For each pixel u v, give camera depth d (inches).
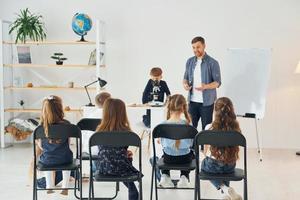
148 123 256.5
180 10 289.0
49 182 183.2
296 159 256.2
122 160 153.5
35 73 303.3
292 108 284.7
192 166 163.5
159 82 257.3
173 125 158.7
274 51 283.1
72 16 297.4
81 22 275.6
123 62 296.5
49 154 164.7
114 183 205.5
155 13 291.3
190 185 200.2
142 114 296.5
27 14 299.0
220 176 151.9
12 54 300.4
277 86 284.8
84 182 205.8
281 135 287.3
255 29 283.6
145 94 257.9
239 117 277.0
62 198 182.9
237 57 257.8
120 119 154.8
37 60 303.7
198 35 288.4
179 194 189.5
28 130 289.1
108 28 295.6
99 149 155.8
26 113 306.7
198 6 287.1
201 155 243.1
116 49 296.4
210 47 287.4
